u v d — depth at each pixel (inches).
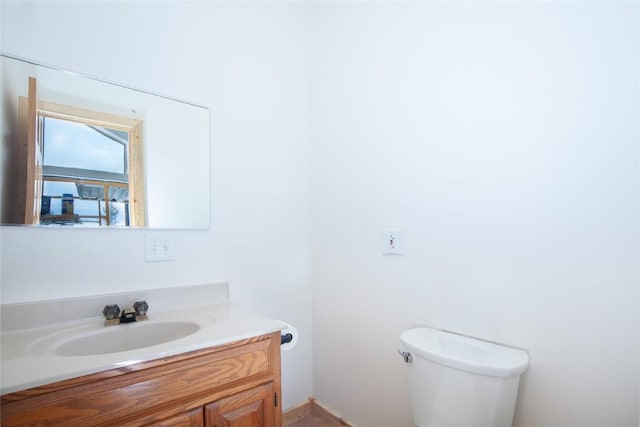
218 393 36.7
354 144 64.8
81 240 45.6
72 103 45.6
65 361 30.5
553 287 40.2
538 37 42.1
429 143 52.9
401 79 57.2
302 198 72.3
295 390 69.4
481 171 46.8
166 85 54.2
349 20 66.4
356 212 63.9
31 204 42.3
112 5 49.3
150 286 51.3
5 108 41.2
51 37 44.2
